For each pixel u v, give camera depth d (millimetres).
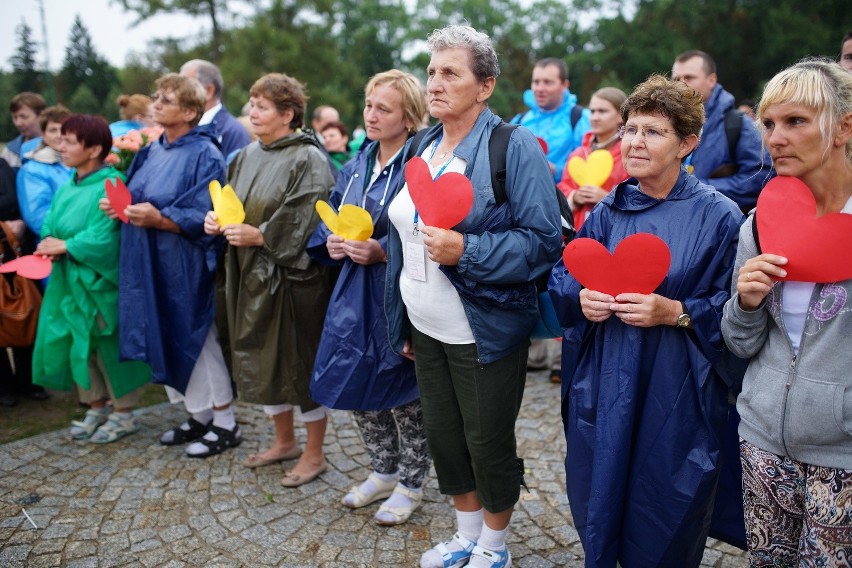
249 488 3275
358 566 2660
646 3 27391
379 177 2838
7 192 4391
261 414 4203
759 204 1679
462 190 2072
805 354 1654
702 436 1926
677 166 1971
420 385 2527
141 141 3990
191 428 3789
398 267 2520
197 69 4508
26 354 4578
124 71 28078
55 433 3949
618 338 1986
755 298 1666
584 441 2074
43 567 2658
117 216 3500
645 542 1974
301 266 3102
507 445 2416
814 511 1654
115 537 2869
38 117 4898
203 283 3562
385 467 3088
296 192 3117
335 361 2789
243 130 4613
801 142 1584
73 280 3633
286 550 2770
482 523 2625
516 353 2363
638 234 1854
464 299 2234
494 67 2256
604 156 3760
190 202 3441
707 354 1887
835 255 1547
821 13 22172
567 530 2875
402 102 2734
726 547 2717
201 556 2732
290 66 23594
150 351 3502
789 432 1671
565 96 5000
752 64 23750
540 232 2174
